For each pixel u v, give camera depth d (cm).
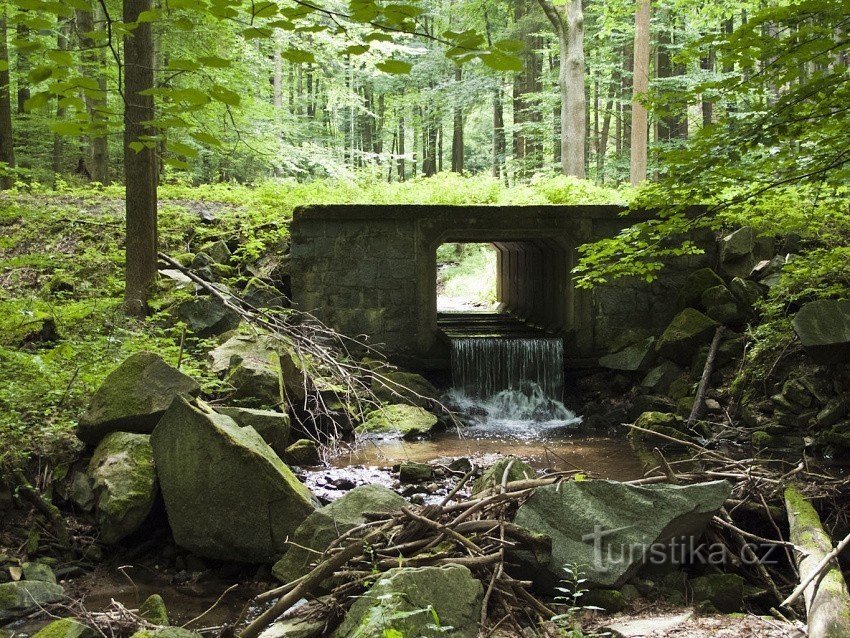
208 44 1492
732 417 1169
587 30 2880
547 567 556
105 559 677
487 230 1359
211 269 1345
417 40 3003
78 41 1186
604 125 3155
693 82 2064
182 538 662
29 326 979
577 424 1282
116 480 691
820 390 1101
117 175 2323
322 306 1346
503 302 1956
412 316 1359
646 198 772
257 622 500
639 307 1390
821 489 723
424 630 444
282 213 1548
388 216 1342
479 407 1337
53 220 1424
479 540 571
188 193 1670
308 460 980
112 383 769
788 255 1277
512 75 2834
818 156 721
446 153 4603
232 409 905
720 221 864
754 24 593
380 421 1172
